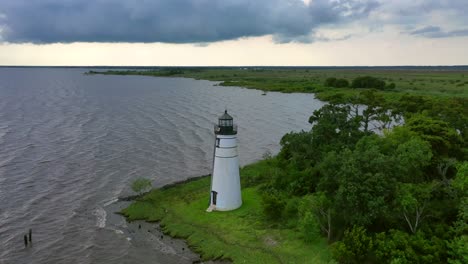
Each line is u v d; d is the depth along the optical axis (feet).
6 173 205.26
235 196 152.15
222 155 149.38
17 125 336.08
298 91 618.85
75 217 155.53
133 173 207.82
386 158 121.19
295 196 152.15
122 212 159.94
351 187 112.27
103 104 485.97
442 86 561.43
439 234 108.17
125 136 294.87
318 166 150.82
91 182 194.18
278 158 195.42
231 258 120.78
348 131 182.09
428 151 133.80
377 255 102.99
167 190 177.88
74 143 271.08
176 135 299.38
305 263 111.55
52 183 192.13
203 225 141.69
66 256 126.82
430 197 117.91
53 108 447.01
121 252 128.67
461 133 175.01
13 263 122.52
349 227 117.08
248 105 471.62
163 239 137.80
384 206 109.50
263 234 131.34
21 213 158.71
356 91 531.50
